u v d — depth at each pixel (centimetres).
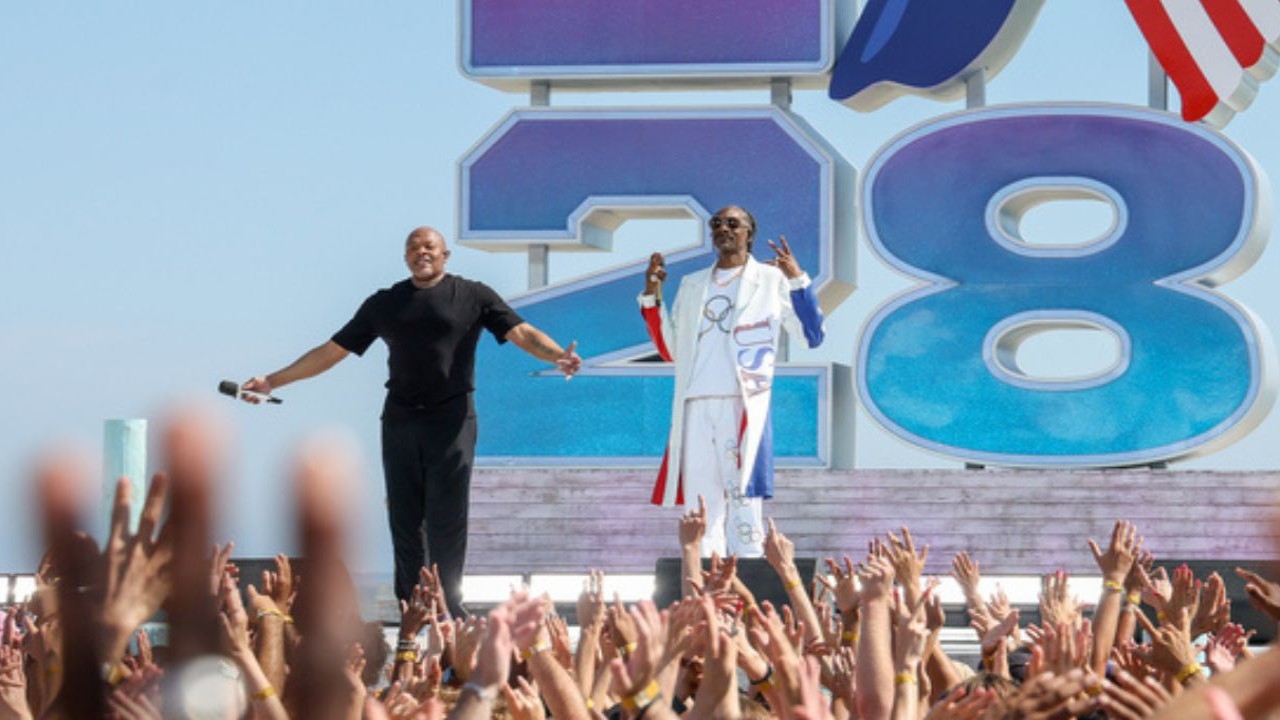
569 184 1944
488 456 1889
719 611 503
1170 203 1822
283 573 387
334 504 238
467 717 293
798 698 413
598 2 1967
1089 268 1831
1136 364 1806
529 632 302
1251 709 150
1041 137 1855
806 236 1898
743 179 1916
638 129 1938
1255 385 1770
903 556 543
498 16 1978
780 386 1859
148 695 274
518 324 1025
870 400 1855
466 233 1953
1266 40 1759
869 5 1920
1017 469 1817
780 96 1953
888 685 408
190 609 256
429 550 1023
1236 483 1705
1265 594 423
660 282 1173
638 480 1778
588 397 1883
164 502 239
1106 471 1750
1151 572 611
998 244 1853
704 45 1955
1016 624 551
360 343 1021
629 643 484
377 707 290
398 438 1014
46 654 281
